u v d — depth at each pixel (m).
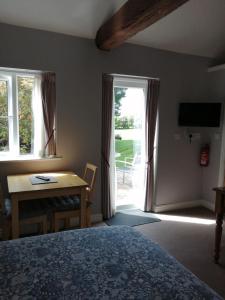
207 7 2.80
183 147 4.04
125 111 3.73
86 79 3.24
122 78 3.60
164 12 2.15
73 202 2.79
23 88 3.13
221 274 2.39
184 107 3.83
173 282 1.26
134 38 3.32
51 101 3.12
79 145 3.32
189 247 2.89
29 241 1.65
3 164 2.98
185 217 3.76
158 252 1.56
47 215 2.66
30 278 1.28
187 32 3.27
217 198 2.51
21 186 2.54
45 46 2.98
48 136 3.16
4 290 1.19
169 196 4.04
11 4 2.55
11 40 2.82
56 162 3.23
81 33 3.09
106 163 3.50
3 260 1.43
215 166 4.02
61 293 1.17
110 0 2.58
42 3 2.58
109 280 1.27
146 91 3.74
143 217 3.73
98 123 3.39
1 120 3.10
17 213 2.44
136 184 4.02
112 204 3.71
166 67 3.71
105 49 3.22
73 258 1.46
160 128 3.81
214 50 3.79
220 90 3.88
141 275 1.31
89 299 1.13
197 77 3.96
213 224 3.53
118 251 1.55
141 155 3.93
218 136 3.92
